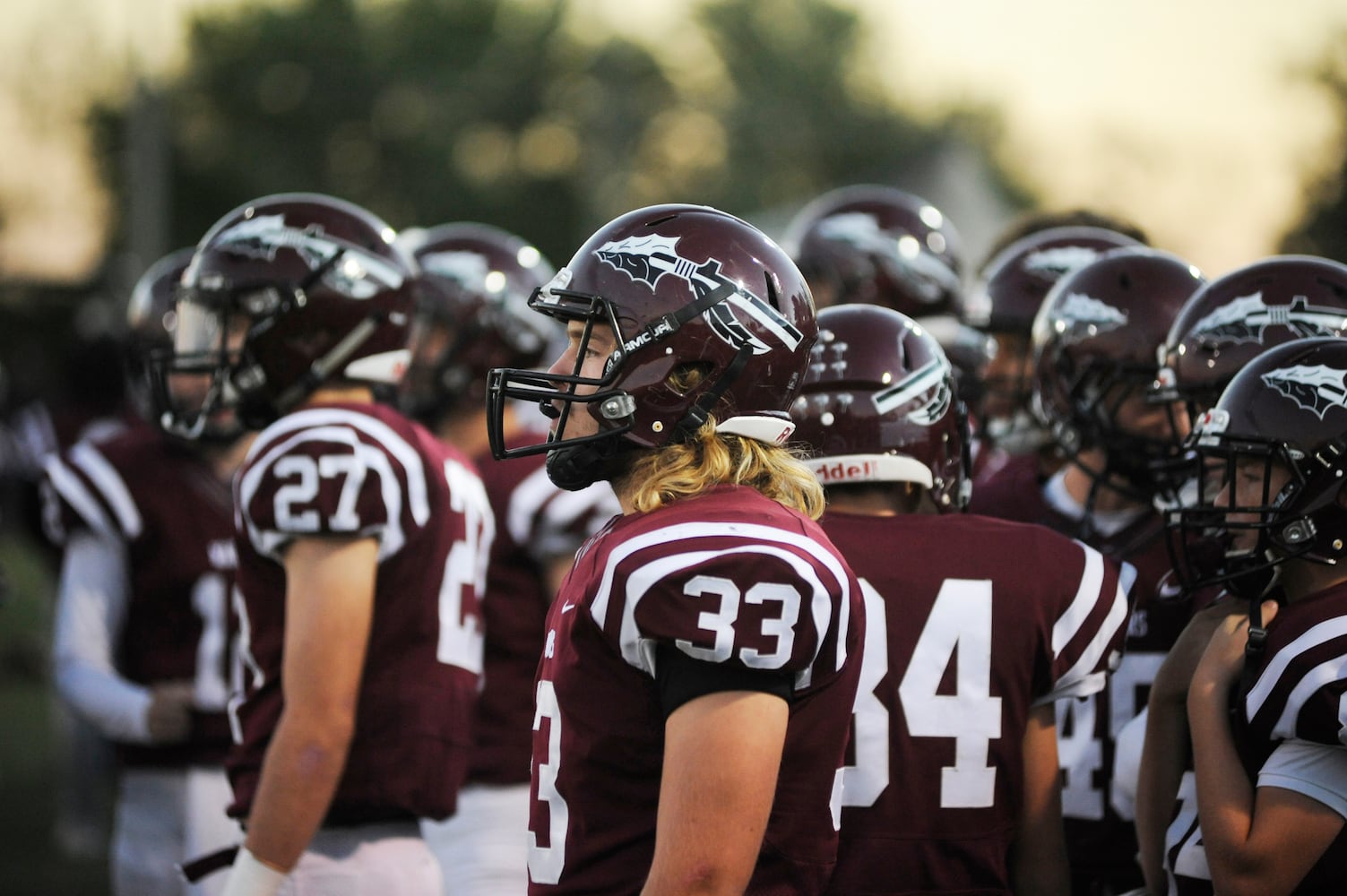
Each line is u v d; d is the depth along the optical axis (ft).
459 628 23.02
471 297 32.30
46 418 51.24
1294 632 17.93
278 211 23.44
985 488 27.02
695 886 13.91
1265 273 21.89
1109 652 19.51
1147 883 20.40
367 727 21.83
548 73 341.62
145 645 30.89
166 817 30.17
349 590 20.90
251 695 22.02
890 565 19.36
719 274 16.07
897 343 20.45
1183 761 19.99
